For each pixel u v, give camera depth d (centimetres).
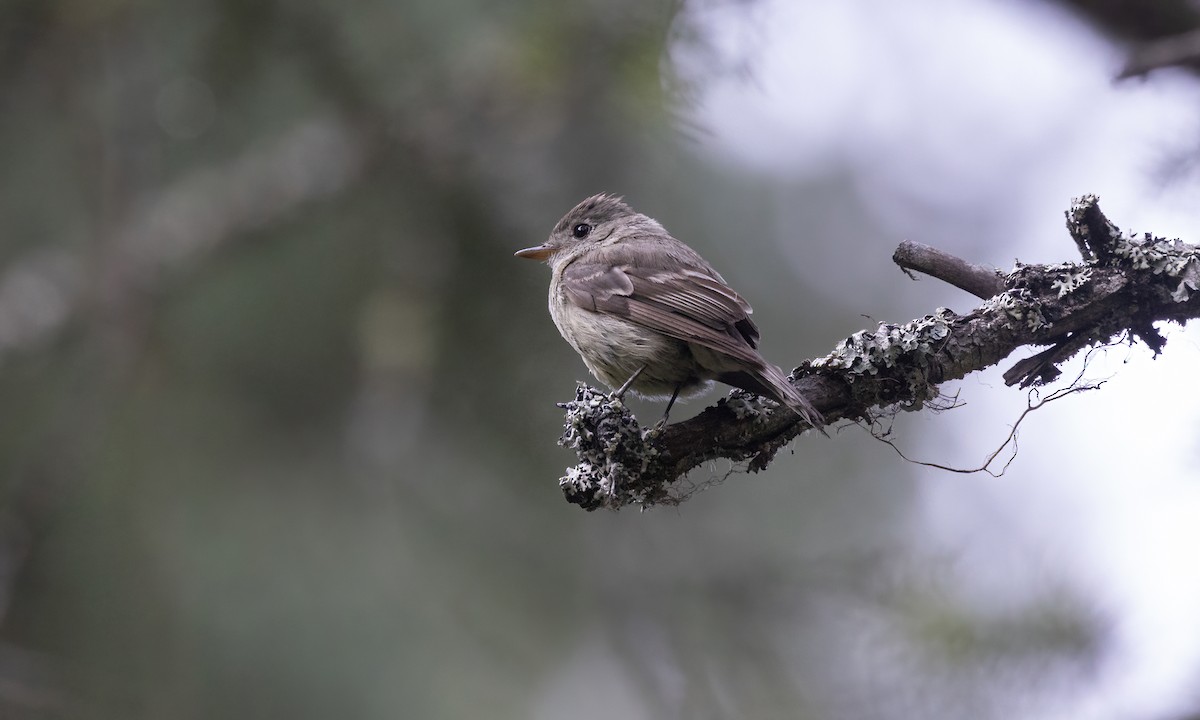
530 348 944
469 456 972
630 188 928
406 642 978
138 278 976
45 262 1016
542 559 1009
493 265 934
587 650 1055
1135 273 641
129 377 955
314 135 1034
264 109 991
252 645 938
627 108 838
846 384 670
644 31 789
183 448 968
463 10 895
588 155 912
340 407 995
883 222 1445
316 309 983
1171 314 643
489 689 988
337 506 995
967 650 754
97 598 892
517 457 959
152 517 925
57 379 977
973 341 658
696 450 675
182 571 930
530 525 1003
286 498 987
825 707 902
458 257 937
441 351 944
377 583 981
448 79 899
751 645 969
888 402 673
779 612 980
